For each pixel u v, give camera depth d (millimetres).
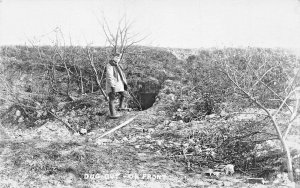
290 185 5500
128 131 8406
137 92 10906
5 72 12023
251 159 6449
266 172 6039
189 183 5770
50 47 12992
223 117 8398
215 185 5664
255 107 8508
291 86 6613
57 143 7277
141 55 12258
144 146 7395
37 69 12328
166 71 11547
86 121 9430
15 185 5730
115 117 9203
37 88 11359
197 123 8328
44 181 5883
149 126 8695
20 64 12406
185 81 10859
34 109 10125
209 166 6512
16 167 6309
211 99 9125
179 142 7461
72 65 11953
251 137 6945
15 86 11578
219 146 6980
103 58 11828
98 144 7488
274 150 6508
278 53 10172
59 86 11484
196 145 7223
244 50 10289
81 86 11320
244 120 7777
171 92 10352
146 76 11289
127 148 7281
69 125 9305
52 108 10195
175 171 6281
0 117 10102
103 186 5676
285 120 7574
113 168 6316
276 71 8961
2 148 7035
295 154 6230
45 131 9141
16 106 10336
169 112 9344
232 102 8883
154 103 10102
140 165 6480
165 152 7102
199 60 11430
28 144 7262
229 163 6535
